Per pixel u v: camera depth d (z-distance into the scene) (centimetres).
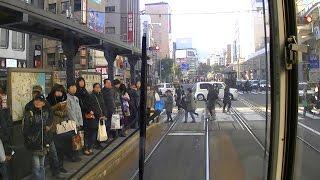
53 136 663
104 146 553
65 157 671
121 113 339
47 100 690
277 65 204
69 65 1023
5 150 598
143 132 257
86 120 713
